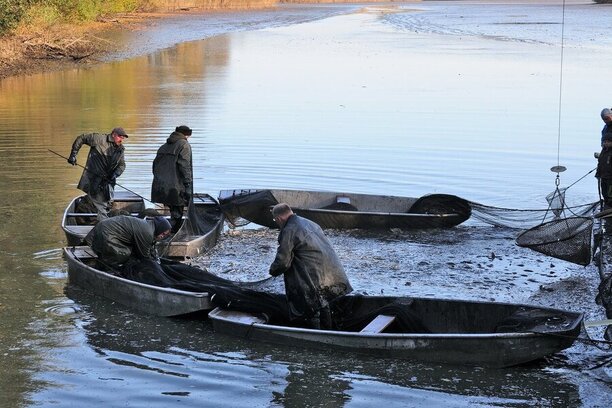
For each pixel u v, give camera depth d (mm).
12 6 67125
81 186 23219
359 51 81750
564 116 41281
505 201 26359
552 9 198250
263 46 86438
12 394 14062
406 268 20656
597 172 23016
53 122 40438
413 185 28312
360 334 15289
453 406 13625
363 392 14133
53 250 21641
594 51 80562
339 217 23703
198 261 21359
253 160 31844
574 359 15328
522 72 61875
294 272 16281
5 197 26750
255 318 16734
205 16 134250
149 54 75688
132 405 13742
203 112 43469
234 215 23859
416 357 15102
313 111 43656
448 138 35969
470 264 21000
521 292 18906
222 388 14344
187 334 16609
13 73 60906
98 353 15734
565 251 19750
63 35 74125
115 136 23250
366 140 35688
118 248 18859
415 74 61312
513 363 14781
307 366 15102
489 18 154625
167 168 22469
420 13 177875
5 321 17141
